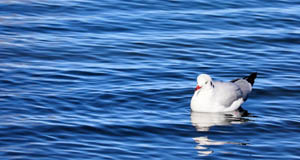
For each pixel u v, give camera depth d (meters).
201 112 16.31
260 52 21.64
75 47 21.42
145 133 14.45
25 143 13.52
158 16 25.36
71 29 23.39
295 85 18.34
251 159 13.03
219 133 14.65
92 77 18.55
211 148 13.62
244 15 25.88
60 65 19.56
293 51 21.81
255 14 26.05
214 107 16.28
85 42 22.02
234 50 21.80
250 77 17.62
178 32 23.55
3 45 21.12
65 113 15.56
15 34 22.45
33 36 22.38
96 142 13.77
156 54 21.06
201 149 13.53
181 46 21.97
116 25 24.06
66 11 25.59
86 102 16.41
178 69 19.64
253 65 20.23
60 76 18.50
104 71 19.14
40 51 20.83
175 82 18.42
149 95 17.20
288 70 19.78
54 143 13.59
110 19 24.73
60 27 23.55
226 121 15.60
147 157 12.98
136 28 23.83
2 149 13.12
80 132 14.30
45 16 24.78
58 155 12.95
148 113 15.91
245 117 15.96
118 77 18.62
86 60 20.23
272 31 23.94
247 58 20.95
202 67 19.92
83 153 13.09
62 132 14.25
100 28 23.67
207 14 25.86
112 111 15.89
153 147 13.59
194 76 19.06
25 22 23.86
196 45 22.12
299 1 28.39
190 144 13.85
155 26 24.16
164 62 20.30
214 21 25.00
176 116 15.83
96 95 16.95
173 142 13.96
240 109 16.70
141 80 18.45
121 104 16.44
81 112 15.69
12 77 18.12
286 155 13.30
